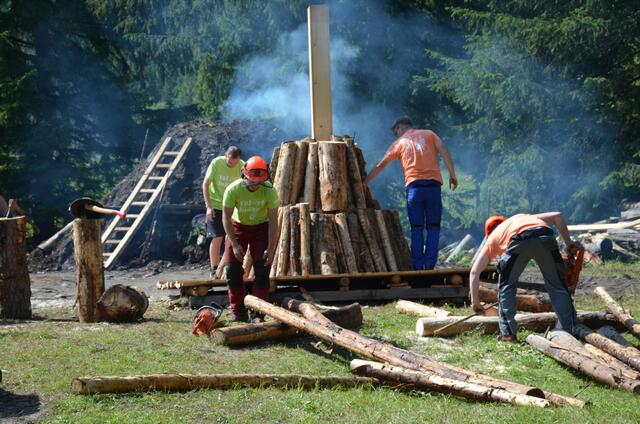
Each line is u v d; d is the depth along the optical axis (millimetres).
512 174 30625
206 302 13695
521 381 9078
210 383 8305
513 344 10500
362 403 7867
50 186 35094
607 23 26938
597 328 11359
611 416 7316
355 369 8680
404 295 14328
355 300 14406
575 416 7188
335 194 15336
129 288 12250
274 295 13672
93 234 12258
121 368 9078
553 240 10422
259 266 12008
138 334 10984
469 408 7613
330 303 14164
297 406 7773
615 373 8805
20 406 7832
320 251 14820
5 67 34094
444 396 8180
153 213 24562
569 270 10938
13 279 12883
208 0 36375
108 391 7973
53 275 21828
